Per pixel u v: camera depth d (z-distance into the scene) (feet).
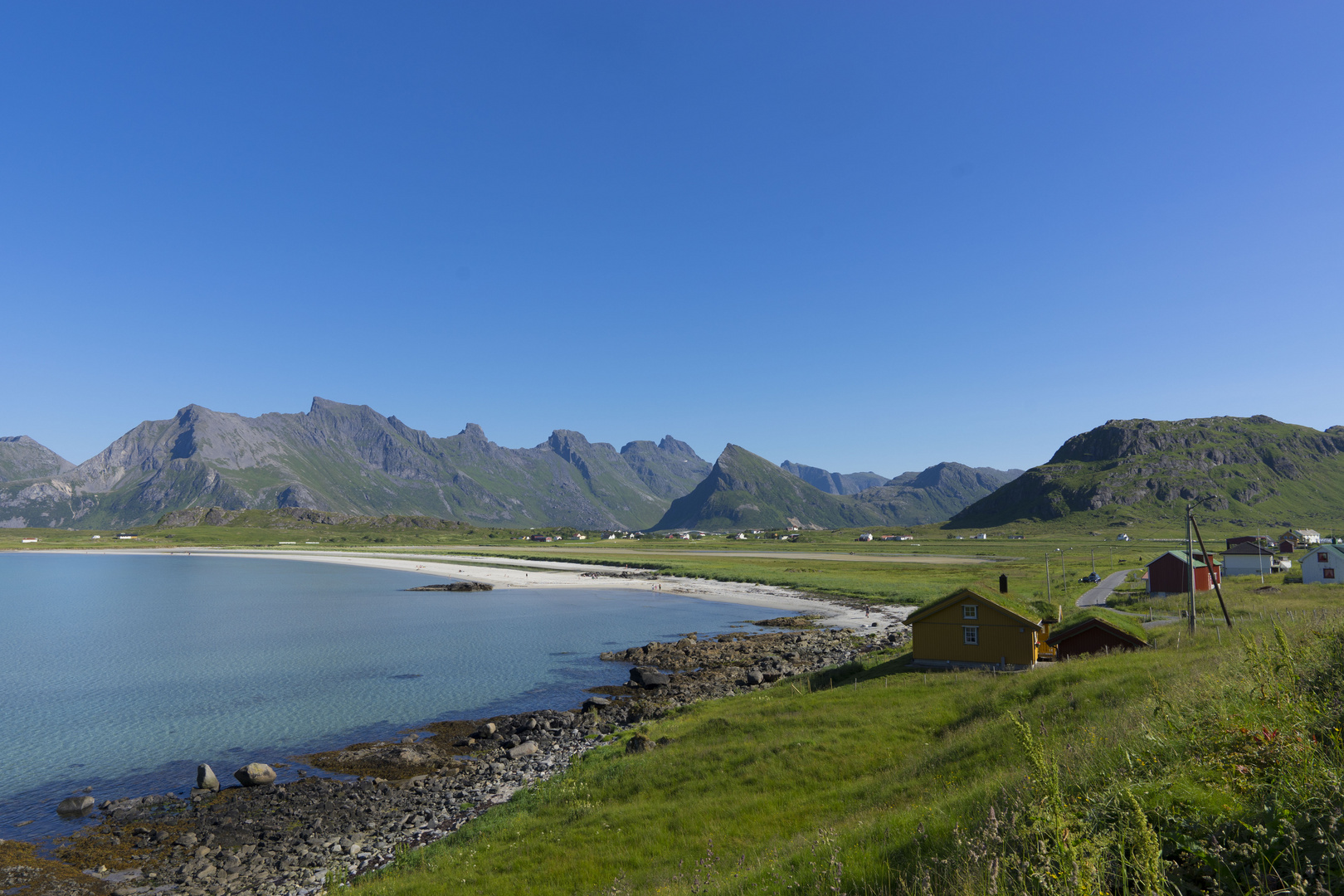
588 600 413.18
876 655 197.26
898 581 449.06
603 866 71.87
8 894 88.89
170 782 129.18
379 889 77.10
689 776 99.35
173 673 218.38
